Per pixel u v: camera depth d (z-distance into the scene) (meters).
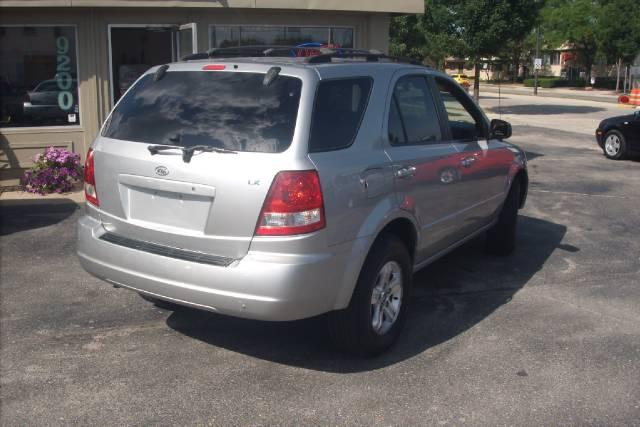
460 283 6.11
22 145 10.37
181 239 4.02
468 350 4.66
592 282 6.20
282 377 4.23
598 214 9.11
